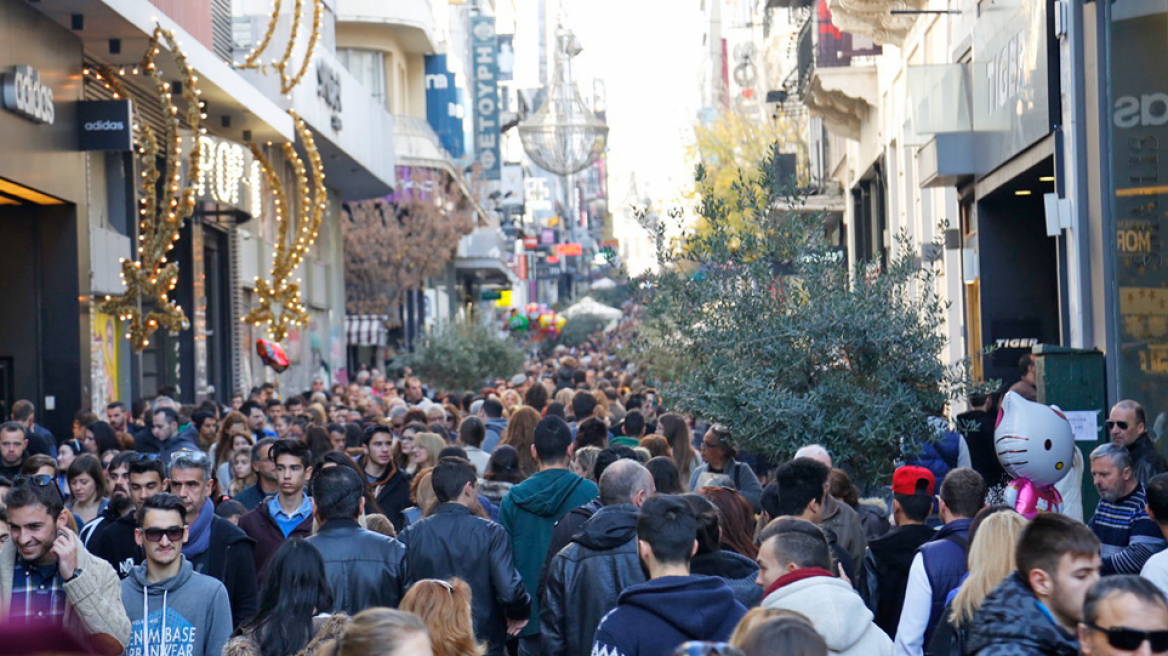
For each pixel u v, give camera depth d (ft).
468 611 22.27
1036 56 56.59
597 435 44.27
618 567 26.86
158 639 24.93
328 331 169.27
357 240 188.55
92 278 80.02
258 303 138.41
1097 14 50.55
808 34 115.85
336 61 138.00
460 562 31.27
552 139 69.46
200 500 31.55
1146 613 15.34
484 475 42.65
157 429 57.11
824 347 44.16
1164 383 45.65
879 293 44.91
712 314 45.70
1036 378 50.34
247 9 129.18
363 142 150.61
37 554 23.84
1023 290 71.77
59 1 69.31
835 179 138.62
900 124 97.09
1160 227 45.60
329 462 32.53
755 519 38.19
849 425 43.09
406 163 192.85
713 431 43.34
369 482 44.24
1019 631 18.79
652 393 78.13
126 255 88.07
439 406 65.36
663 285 47.11
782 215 47.91
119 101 76.33
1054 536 18.98
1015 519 22.63
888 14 91.97
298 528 33.32
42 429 58.75
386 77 194.08
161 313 80.02
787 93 140.77
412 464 50.14
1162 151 45.27
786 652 14.30
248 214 118.32
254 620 22.85
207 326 122.72
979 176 69.82
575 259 541.34
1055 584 18.89
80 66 76.89
